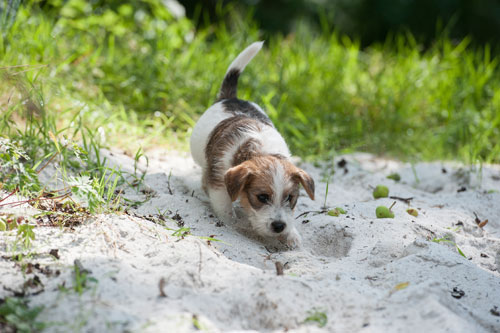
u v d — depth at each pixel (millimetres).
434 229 6090
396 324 3875
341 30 20625
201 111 10086
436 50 14219
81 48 10500
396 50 17922
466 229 6605
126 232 5023
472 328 3910
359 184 8156
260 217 5566
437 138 10516
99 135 7531
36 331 3467
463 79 12461
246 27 13289
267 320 3951
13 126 7375
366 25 21109
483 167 9125
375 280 4770
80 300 3742
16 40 9023
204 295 4023
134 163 7512
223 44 12680
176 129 9695
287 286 4203
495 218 7156
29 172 5598
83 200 5242
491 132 10602
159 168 7641
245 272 4496
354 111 11312
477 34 20734
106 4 12617
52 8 12258
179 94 10242
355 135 10516
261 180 5523
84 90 9586
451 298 4293
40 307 3662
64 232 4879
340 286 4406
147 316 3643
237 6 18906
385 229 5922
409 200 7250
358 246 5586
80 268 4191
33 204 5398
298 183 5836
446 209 7117
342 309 4062
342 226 5992
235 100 7324
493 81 12867
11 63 8195
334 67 12750
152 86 10289
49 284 4004
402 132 11000
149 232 5121
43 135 6824
